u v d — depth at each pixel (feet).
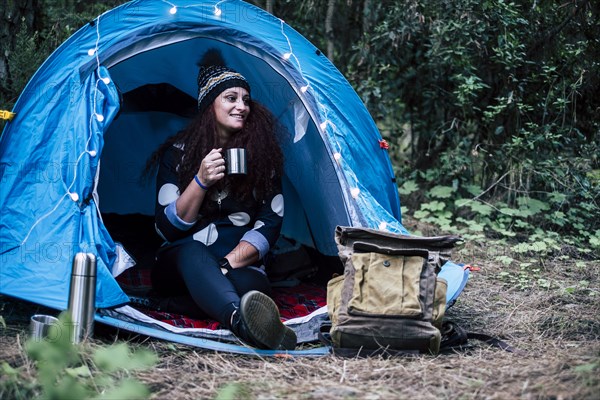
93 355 8.91
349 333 9.82
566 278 14.78
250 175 11.49
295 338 10.15
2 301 11.39
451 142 18.90
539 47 17.87
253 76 13.21
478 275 14.88
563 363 9.00
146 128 14.60
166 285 11.37
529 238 16.66
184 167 11.45
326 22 18.93
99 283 9.83
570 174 17.74
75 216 10.26
